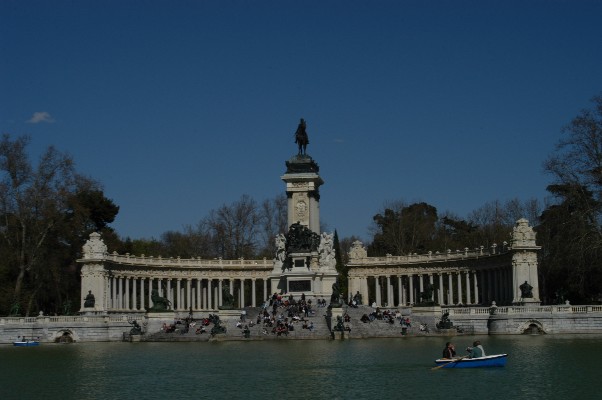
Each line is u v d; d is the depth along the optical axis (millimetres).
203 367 72812
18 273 138500
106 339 120688
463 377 62219
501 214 191250
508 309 118312
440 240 198625
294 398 54500
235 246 190250
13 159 133125
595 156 121250
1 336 117125
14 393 58500
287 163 151500
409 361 74438
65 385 62312
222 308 121188
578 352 80188
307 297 141375
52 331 119062
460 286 156625
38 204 134125
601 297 133625
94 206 160500
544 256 144875
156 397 55844
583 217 118938
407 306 163875
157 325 122875
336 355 81812
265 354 84688
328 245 146750
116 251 153000
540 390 54938
